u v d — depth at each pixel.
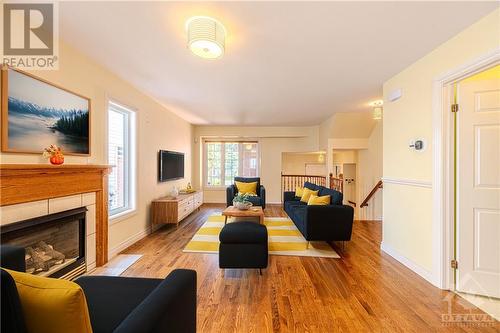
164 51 2.39
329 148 5.82
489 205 2.12
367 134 5.70
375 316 1.85
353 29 1.98
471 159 2.16
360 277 2.50
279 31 2.01
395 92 2.96
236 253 2.51
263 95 3.90
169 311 1.03
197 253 3.14
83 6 1.70
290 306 1.97
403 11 1.75
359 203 6.16
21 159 1.83
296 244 3.54
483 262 2.14
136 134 3.62
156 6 1.70
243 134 7.06
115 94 3.06
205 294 2.15
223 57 2.51
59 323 0.78
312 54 2.43
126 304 1.28
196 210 6.02
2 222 1.62
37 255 2.03
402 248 2.88
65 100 2.25
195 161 7.05
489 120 2.11
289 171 9.05
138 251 3.21
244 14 1.78
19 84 1.80
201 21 1.81
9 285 0.73
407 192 2.79
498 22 1.75
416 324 1.76
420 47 2.30
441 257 2.27
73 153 2.34
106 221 2.77
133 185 3.60
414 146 2.63
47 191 1.96
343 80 3.20
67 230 2.36
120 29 1.99
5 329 0.73
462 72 2.02
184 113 5.30
